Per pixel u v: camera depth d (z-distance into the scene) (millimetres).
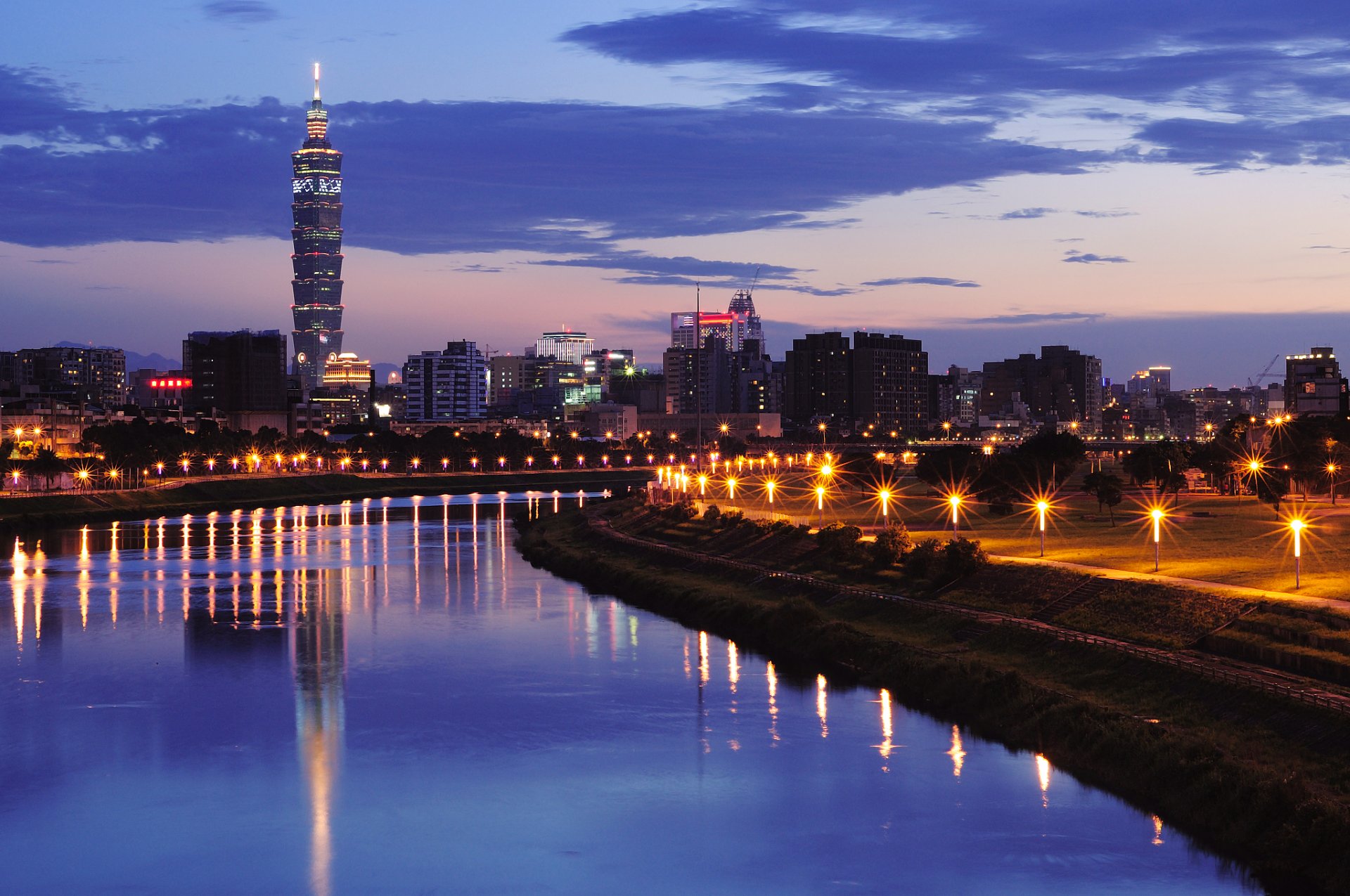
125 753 96312
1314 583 113750
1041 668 102438
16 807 84938
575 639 138125
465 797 86125
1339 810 67062
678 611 155375
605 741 97562
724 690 111688
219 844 78562
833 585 145875
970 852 74000
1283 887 66625
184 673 122688
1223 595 106625
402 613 157625
